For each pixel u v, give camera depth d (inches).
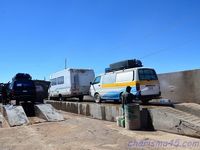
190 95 725.3
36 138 452.1
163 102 711.1
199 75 703.1
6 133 509.4
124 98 530.0
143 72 653.9
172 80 782.5
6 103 916.6
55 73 1125.1
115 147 374.6
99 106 682.2
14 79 846.5
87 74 1016.9
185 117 473.1
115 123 590.2
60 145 394.6
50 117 663.1
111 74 757.3
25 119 641.6
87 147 378.0
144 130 502.6
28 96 838.5
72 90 983.0
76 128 522.9
